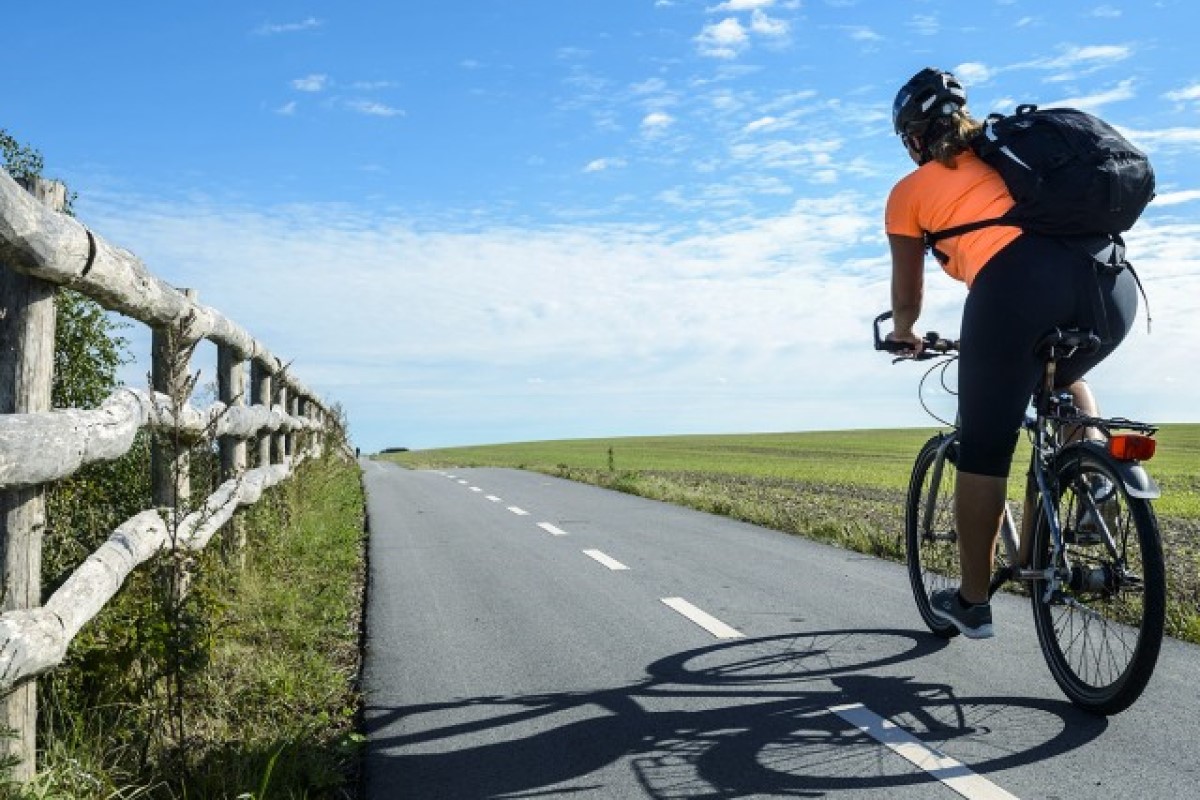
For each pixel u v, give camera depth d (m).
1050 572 4.09
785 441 64.69
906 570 7.57
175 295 5.29
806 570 7.60
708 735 3.85
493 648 5.30
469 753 3.75
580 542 9.41
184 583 4.56
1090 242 3.90
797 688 4.43
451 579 7.42
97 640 4.02
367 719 4.17
